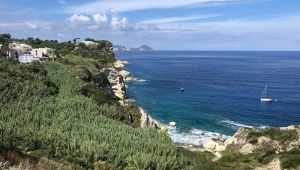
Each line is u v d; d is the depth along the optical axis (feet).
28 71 310.24
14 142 146.92
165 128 314.55
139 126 273.13
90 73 412.36
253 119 361.51
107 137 184.14
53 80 317.63
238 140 255.50
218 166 196.03
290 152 199.31
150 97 475.31
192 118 360.69
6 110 203.82
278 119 362.94
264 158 205.98
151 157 162.20
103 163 151.94
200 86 597.93
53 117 211.41
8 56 395.14
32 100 235.40
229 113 386.32
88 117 223.71
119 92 465.88
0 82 240.12
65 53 601.62
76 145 165.89
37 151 145.89
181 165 170.71
